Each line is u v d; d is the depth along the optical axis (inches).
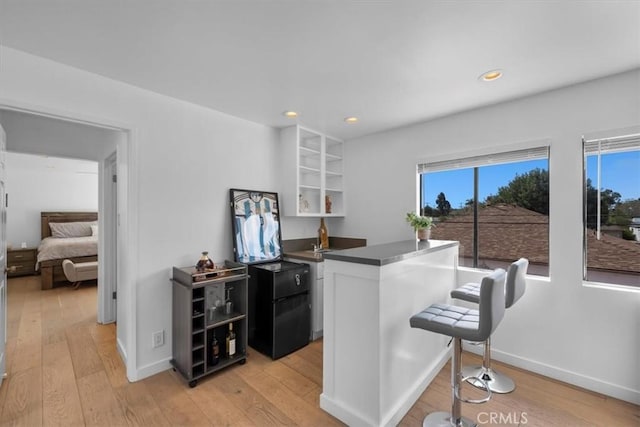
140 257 92.6
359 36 65.6
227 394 85.1
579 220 88.9
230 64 78.3
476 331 60.9
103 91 84.9
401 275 76.3
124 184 97.7
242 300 105.9
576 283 89.2
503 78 85.4
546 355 94.2
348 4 55.2
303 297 117.0
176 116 101.2
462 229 120.5
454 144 115.8
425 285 89.4
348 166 154.1
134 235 91.3
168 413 76.7
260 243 125.3
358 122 125.9
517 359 99.3
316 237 155.9
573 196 89.7
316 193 149.9
